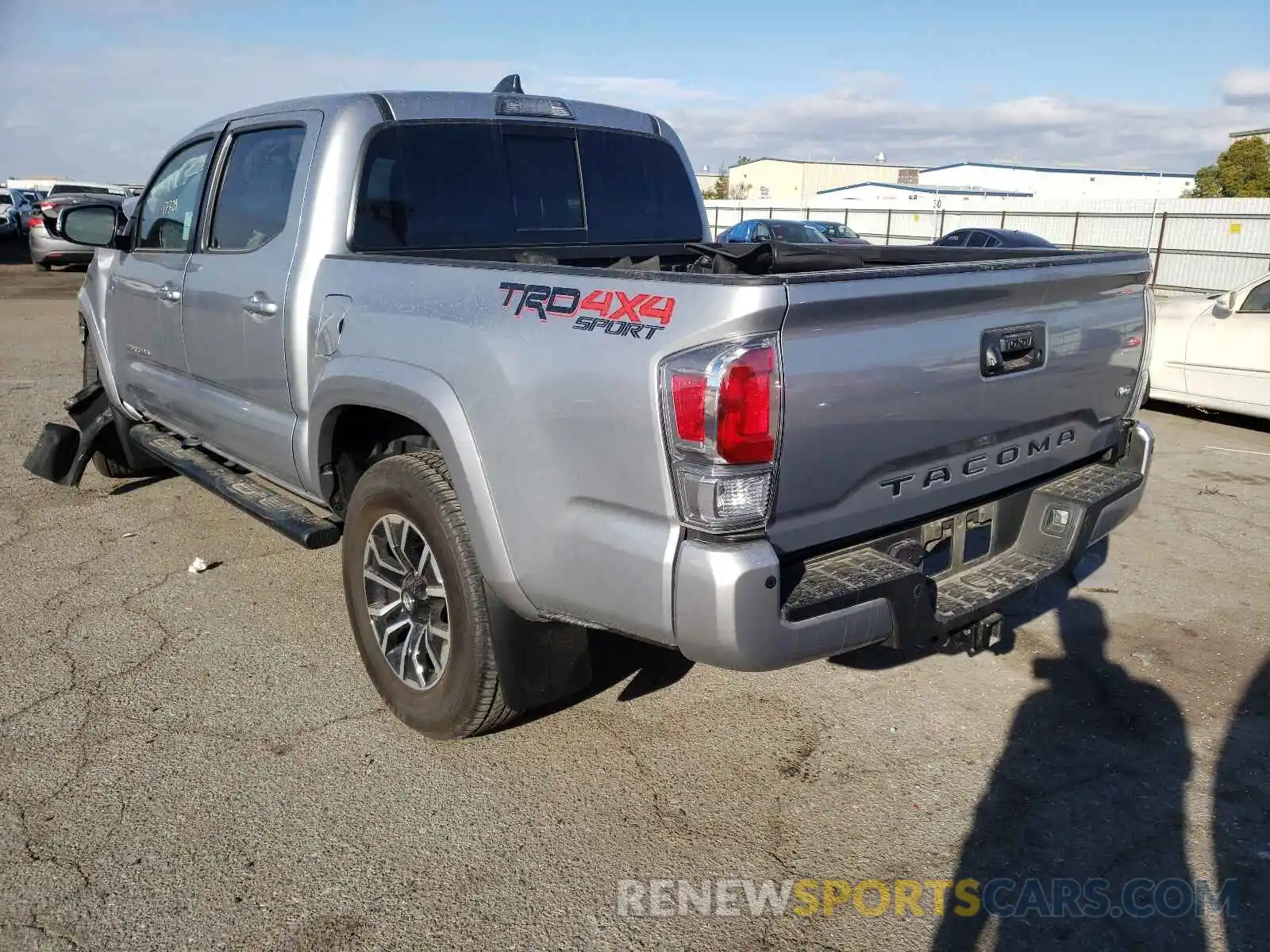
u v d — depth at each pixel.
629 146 4.48
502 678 2.91
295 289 3.51
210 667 3.79
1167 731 3.43
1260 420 8.57
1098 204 31.83
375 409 3.29
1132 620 4.32
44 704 3.50
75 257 22.19
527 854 2.76
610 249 4.35
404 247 3.68
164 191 4.84
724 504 2.26
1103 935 2.49
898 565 2.58
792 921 2.53
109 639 4.01
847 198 61.72
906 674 3.82
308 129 3.68
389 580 3.33
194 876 2.64
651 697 3.62
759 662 2.33
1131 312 3.41
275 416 3.81
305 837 2.81
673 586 2.35
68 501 5.80
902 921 2.54
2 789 3.00
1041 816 2.97
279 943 2.41
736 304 2.20
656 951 2.42
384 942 2.43
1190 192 55.50
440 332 2.87
